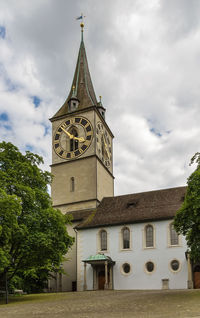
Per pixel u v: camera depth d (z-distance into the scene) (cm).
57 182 5366
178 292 2738
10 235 2747
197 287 3753
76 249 4553
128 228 4241
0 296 3300
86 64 6334
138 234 4162
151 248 4053
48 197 3325
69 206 5150
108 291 3553
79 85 6019
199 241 2475
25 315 1897
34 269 3709
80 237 4431
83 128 5469
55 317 1761
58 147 5562
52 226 3086
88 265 4269
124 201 4719
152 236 4116
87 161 5262
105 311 1906
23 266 3077
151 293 2873
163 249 3997
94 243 4341
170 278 3872
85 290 4141
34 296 3219
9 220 2689
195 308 1817
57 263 3222
